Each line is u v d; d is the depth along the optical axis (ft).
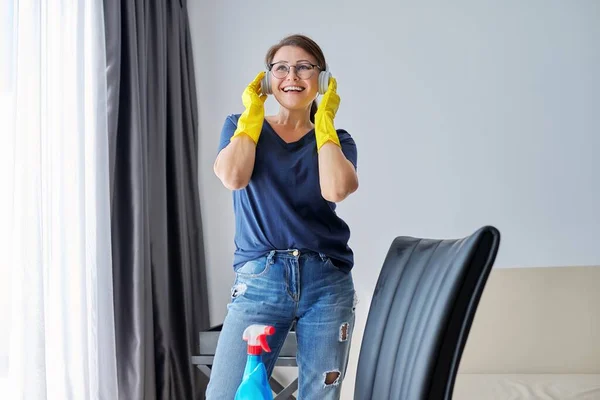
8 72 6.03
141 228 7.96
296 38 5.22
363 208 9.98
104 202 7.40
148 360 8.15
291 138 5.24
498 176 9.82
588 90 9.73
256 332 3.27
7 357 5.96
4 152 5.99
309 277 4.88
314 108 5.79
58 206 6.75
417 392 2.61
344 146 5.48
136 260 7.86
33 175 6.11
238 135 5.03
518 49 9.87
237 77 10.29
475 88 9.91
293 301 4.87
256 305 4.89
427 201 9.90
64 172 6.86
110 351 7.31
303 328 4.96
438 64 9.98
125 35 8.05
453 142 9.91
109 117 7.68
